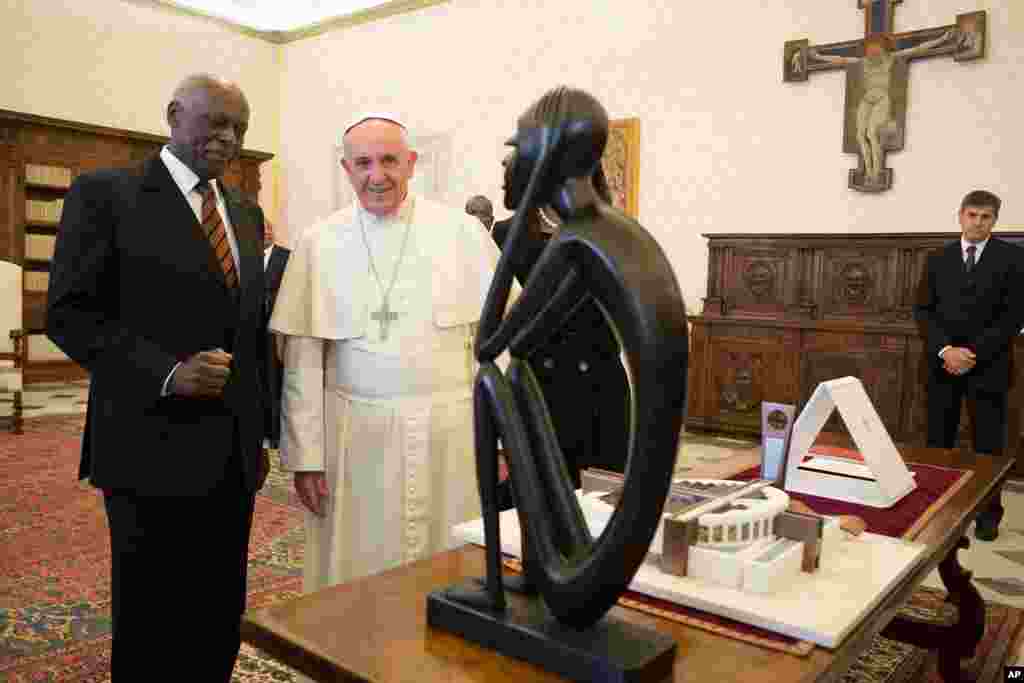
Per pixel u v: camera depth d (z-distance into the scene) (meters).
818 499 1.85
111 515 1.88
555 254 0.92
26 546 3.74
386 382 2.10
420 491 2.11
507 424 1.00
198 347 1.86
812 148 6.95
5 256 8.54
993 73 6.12
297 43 11.04
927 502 1.84
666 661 0.91
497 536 1.01
